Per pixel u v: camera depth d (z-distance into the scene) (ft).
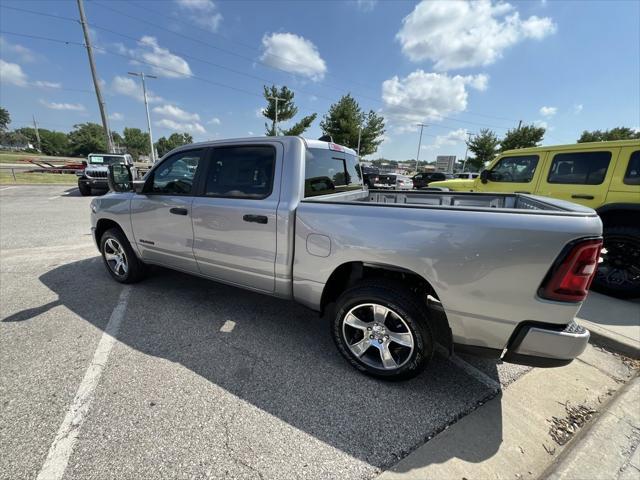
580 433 5.89
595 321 10.15
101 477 4.96
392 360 7.19
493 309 5.89
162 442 5.61
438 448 5.62
